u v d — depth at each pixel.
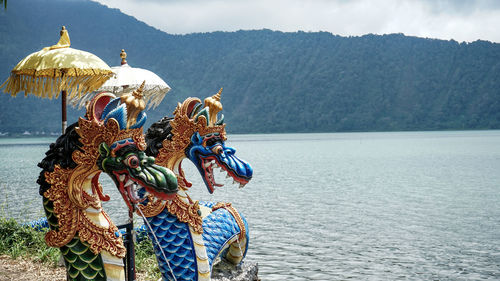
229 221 5.02
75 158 3.20
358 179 30.41
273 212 17.38
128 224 4.53
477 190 24.83
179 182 4.27
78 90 4.80
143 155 3.21
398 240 13.14
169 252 4.25
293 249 11.84
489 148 71.56
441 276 10.01
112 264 3.33
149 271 5.95
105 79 4.52
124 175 3.21
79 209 3.27
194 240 4.27
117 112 3.12
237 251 5.19
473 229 14.76
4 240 6.79
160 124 4.30
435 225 15.38
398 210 18.30
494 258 11.44
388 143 98.19
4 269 5.76
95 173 3.29
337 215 16.97
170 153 4.23
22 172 31.17
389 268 10.48
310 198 21.38
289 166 42.44
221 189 23.80
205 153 4.21
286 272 9.95
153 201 4.23
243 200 20.28
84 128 3.16
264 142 118.31
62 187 3.24
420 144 89.62
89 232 3.28
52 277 5.52
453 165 42.38
